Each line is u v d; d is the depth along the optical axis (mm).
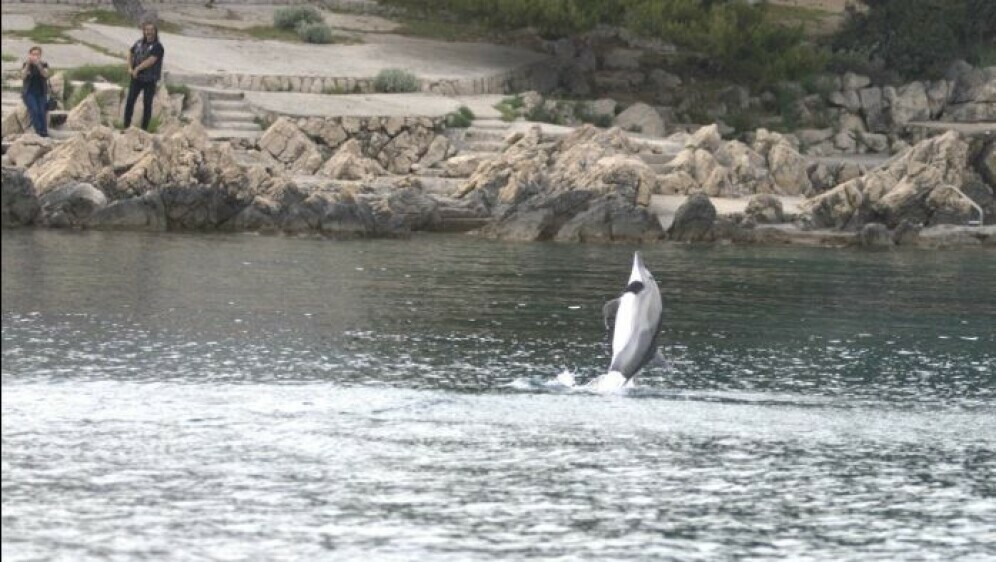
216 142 146750
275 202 133875
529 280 106812
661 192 152375
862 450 60188
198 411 63844
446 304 93938
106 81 163375
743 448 59969
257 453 57625
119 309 87125
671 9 192750
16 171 129375
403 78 177750
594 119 184750
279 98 165375
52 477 54000
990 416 66875
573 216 139500
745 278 112812
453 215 142000
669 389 70625
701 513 51938
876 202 145500
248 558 46938
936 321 93250
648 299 67688
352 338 81188
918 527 50969
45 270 101688
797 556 48156
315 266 110188
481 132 163625
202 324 83562
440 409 65312
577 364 76000
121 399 65500
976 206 147250
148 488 53094
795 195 163125
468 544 48469
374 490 53500
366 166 151875
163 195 131000
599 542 48906
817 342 84750
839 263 124875
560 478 55375
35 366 71250
